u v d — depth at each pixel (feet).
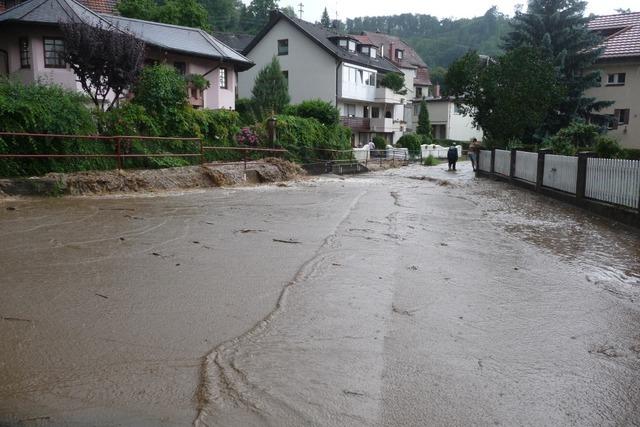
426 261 26.21
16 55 81.35
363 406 12.09
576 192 48.14
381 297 20.12
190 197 51.19
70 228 32.94
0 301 18.86
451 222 39.27
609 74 112.57
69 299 19.22
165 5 128.57
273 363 14.21
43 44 80.07
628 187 39.01
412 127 213.66
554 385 13.42
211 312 18.13
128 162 59.31
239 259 25.89
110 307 18.45
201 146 65.16
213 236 31.65
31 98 51.26
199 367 13.89
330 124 99.96
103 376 13.33
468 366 14.33
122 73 62.39
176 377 13.32
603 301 20.51
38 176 49.06
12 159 48.78
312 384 13.07
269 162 75.97
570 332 17.12
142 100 64.95
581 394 12.98
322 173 88.58
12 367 13.76
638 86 109.29
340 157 96.99
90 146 55.31
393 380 13.38
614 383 13.61
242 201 49.01
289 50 154.10
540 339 16.46
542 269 25.31
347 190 62.59
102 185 50.80
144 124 62.59
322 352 14.97
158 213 40.11
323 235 32.65
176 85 67.46
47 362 14.07
